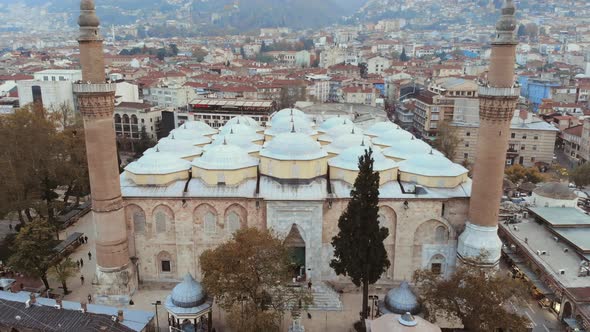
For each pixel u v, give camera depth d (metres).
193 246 65.19
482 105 57.44
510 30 55.06
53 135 93.19
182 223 64.38
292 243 63.97
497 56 55.97
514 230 74.31
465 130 137.50
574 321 55.12
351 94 194.00
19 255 62.09
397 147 79.19
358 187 52.38
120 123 151.25
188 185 65.19
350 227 53.22
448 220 63.88
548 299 60.44
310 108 143.88
